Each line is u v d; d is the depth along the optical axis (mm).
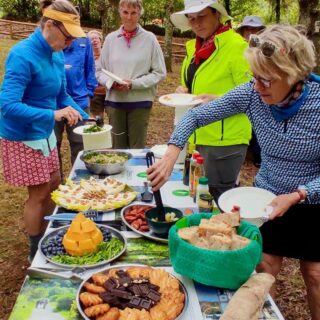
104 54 4086
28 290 1444
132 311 1273
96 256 1645
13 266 3205
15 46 2443
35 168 2646
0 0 20344
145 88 4008
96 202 2102
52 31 2436
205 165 2893
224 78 2758
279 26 1604
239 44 2680
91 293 1379
